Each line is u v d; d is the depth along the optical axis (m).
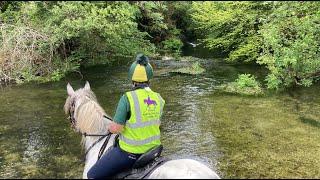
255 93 9.74
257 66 12.81
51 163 6.01
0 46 10.70
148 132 4.05
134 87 4.06
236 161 6.11
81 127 4.75
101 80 10.88
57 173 5.68
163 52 15.78
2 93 9.59
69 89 5.15
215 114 8.26
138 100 3.97
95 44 12.31
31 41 10.85
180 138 7.00
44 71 11.05
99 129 4.65
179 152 6.41
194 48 17.25
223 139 6.97
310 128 7.51
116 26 11.52
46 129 7.38
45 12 12.22
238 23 13.53
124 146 4.04
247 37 12.82
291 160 6.17
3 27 10.84
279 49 10.09
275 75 10.37
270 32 10.25
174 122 7.80
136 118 3.98
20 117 8.01
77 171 5.74
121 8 12.80
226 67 12.73
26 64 10.68
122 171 4.14
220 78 11.27
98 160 4.22
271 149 6.57
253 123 7.75
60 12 11.34
